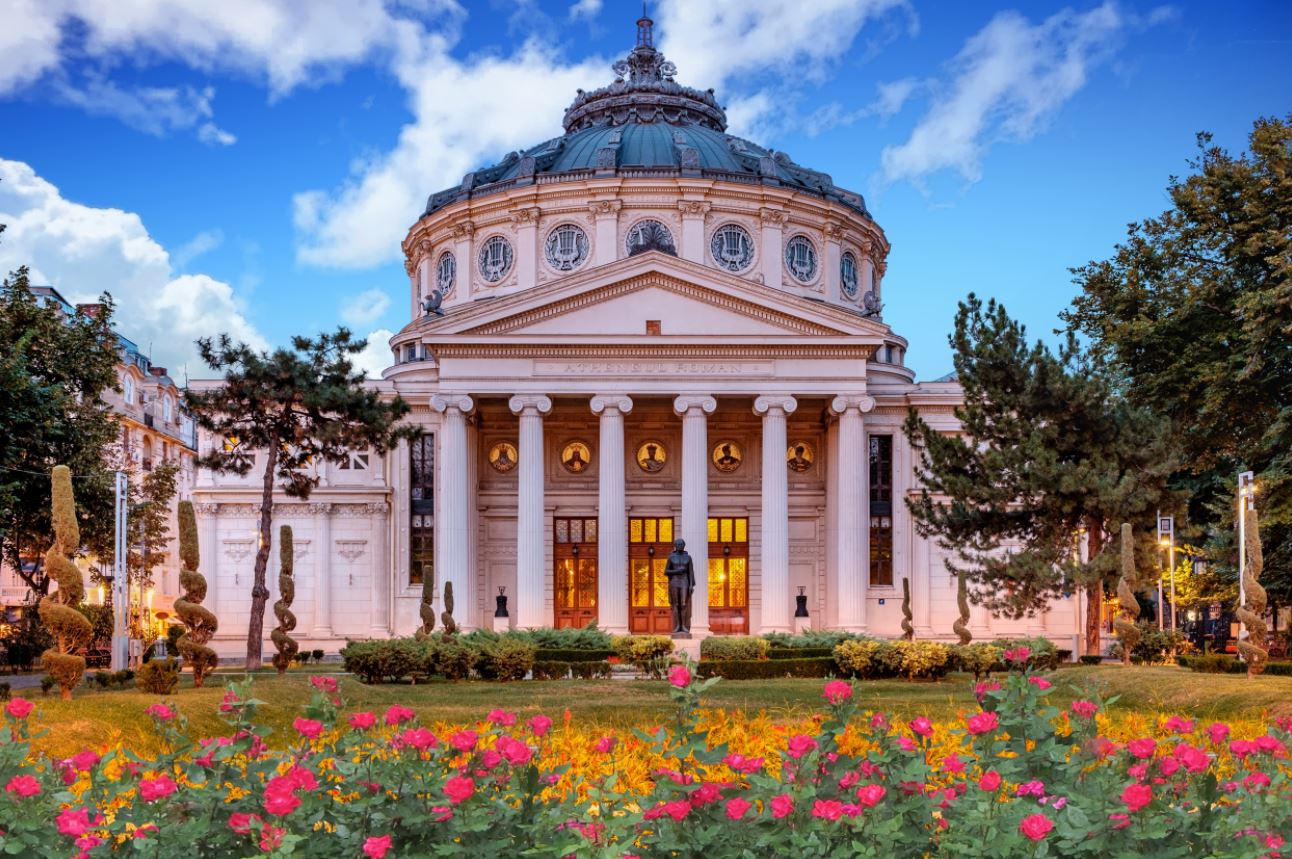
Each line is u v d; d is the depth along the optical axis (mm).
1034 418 45719
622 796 8688
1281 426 40625
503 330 61688
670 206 73250
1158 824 7465
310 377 43969
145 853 7469
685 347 61281
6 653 57406
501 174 79750
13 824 7566
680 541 53906
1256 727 18781
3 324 41719
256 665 43031
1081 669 33688
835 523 64562
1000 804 8031
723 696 32000
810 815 7789
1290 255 39562
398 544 65750
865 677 41469
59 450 43312
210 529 66312
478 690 35594
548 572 67438
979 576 47500
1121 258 47156
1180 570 61031
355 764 8492
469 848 7562
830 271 77125
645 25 88750
